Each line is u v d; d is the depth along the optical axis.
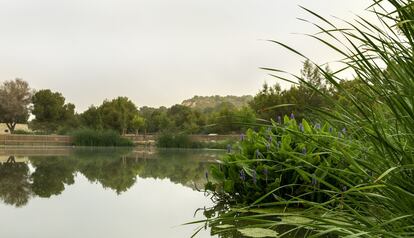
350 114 1.33
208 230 2.13
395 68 1.08
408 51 1.09
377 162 1.31
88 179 4.74
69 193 3.55
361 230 1.06
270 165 2.95
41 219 2.39
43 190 3.72
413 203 1.12
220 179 3.37
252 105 17.80
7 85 33.97
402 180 1.09
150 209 2.83
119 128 34.72
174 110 34.75
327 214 1.52
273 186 2.76
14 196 3.32
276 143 3.09
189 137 21.27
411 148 1.17
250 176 3.04
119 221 2.37
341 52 1.14
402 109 1.10
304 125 3.04
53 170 5.88
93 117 34.59
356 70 1.20
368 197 1.43
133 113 36.28
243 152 3.28
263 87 16.50
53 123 37.47
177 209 2.84
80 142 21.23
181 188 4.08
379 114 1.42
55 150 14.68
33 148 16.72
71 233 2.03
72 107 39.06
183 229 2.16
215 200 3.29
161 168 6.62
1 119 33.91
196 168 6.69
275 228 2.13
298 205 2.48
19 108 33.38
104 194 3.56
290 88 15.22
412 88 1.04
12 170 5.77
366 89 1.43
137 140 30.67
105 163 7.66
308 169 2.67
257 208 2.73
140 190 3.88
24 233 2.01
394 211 1.30
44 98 36.81
